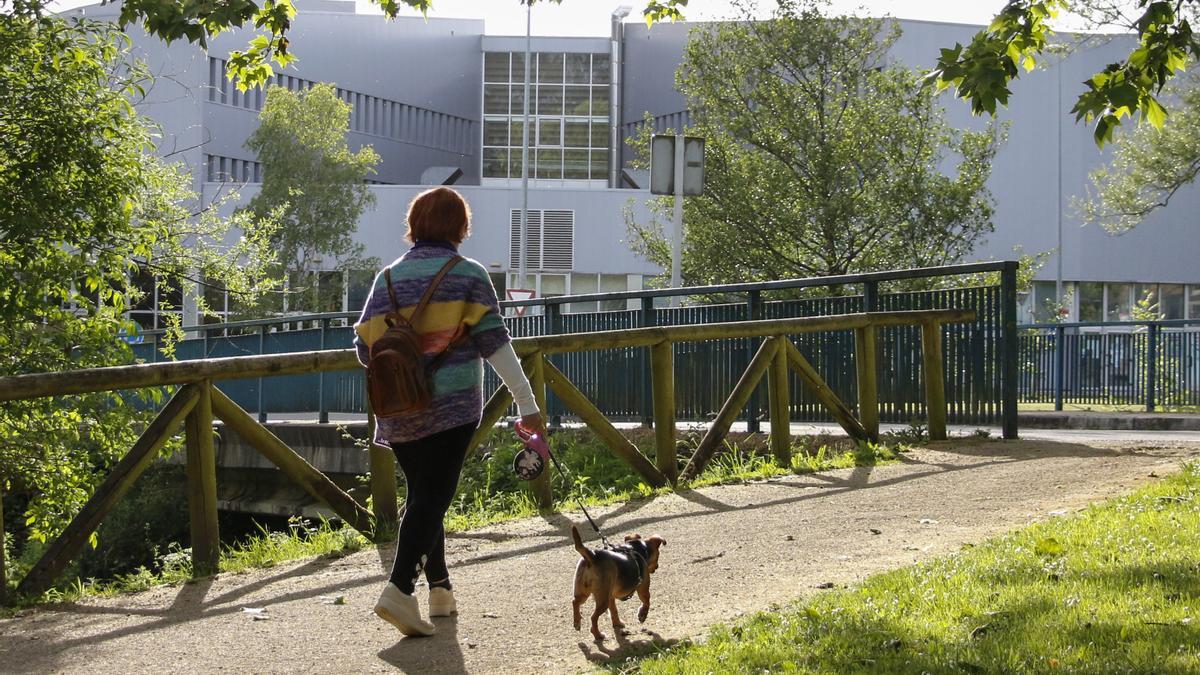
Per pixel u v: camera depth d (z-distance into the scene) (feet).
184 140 195.11
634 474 38.83
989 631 15.29
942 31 155.02
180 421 23.72
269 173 162.50
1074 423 62.44
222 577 23.15
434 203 17.17
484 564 22.79
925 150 87.04
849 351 40.45
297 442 55.72
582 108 231.71
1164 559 18.39
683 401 44.98
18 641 18.24
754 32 88.58
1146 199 101.04
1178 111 96.78
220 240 49.73
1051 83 163.02
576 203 181.06
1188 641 14.21
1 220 38.75
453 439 16.90
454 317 16.63
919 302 39.88
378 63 243.40
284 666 16.26
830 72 88.22
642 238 99.09
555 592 19.98
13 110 39.06
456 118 257.55
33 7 38.24
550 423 49.80
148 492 56.34
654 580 20.42
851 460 33.63
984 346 37.96
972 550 20.54
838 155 84.84
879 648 14.88
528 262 180.96
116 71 41.83
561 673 15.38
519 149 232.12
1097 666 13.44
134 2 30.19
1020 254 96.27
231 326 73.87
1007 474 29.96
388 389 16.11
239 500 58.23
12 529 43.21
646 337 31.24
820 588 19.08
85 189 40.14
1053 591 16.92
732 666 14.55
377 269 167.22
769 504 27.55
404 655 16.53
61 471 40.45
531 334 53.52
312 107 165.07
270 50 36.73
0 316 39.60
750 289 43.14
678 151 54.44
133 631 18.65
